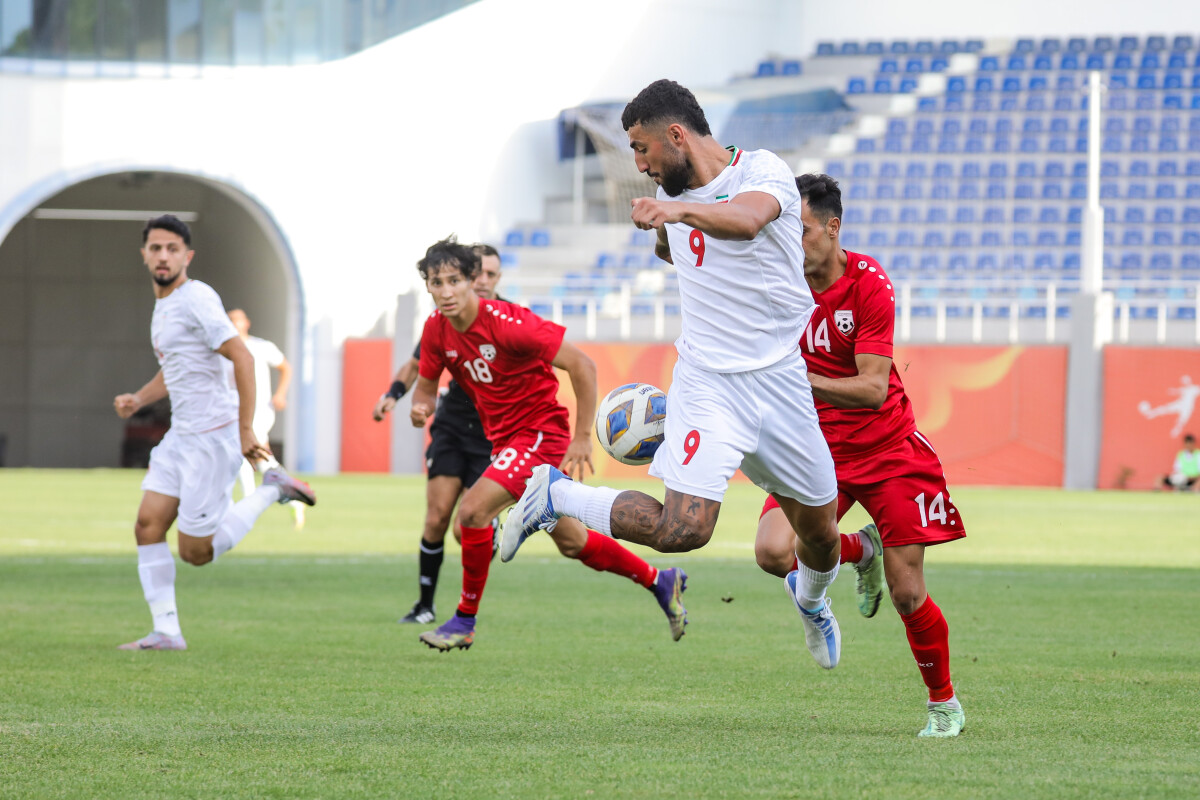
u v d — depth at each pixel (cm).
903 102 11519
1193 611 2775
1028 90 11338
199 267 10956
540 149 10956
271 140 9444
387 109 9912
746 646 2267
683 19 11738
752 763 1338
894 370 1644
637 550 4191
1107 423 8300
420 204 10119
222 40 9331
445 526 2556
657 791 1214
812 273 1611
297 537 4550
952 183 10838
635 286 9881
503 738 1479
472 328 2120
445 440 2567
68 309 10744
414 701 1731
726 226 1277
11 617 2597
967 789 1216
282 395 4844
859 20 12556
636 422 1609
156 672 1959
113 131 9069
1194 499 7125
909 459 1576
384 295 9912
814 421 1481
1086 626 2541
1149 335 8738
